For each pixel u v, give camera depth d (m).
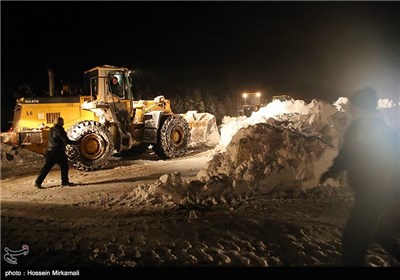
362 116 4.06
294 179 7.59
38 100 11.70
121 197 7.54
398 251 4.51
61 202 7.30
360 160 3.92
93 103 11.98
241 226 5.54
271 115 12.30
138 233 5.18
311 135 8.68
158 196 7.19
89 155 11.20
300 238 5.11
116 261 4.21
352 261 3.90
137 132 13.66
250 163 7.71
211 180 7.33
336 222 5.86
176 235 5.15
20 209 6.62
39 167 12.31
